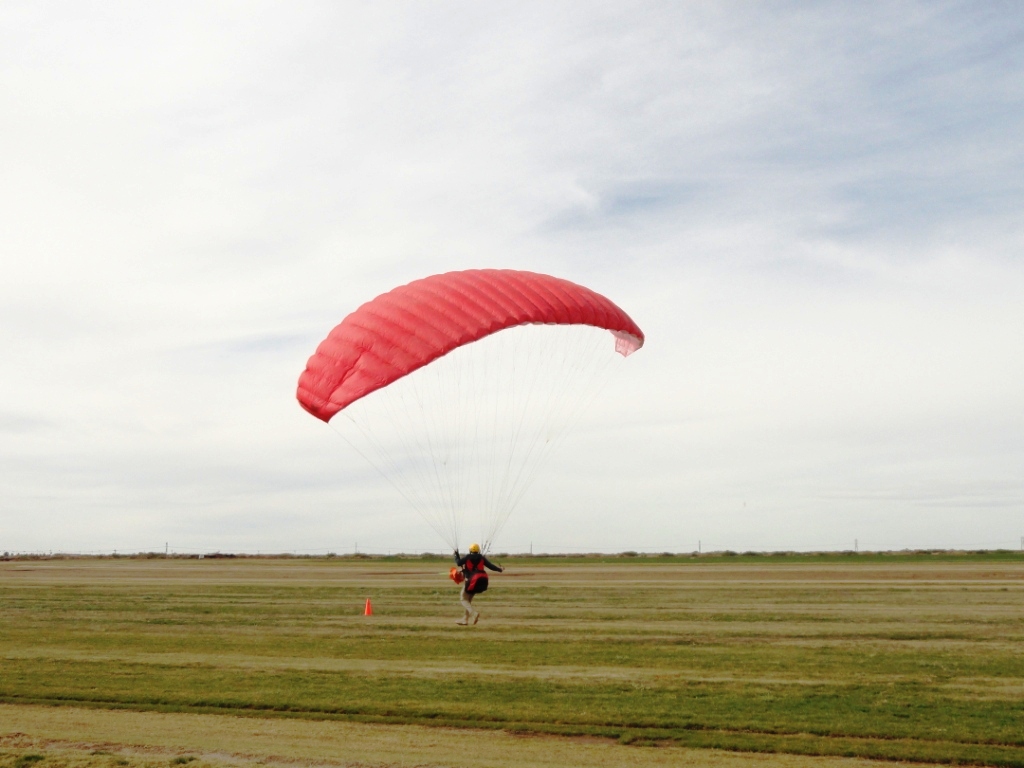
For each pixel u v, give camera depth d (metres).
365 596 34.47
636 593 34.53
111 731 12.17
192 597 34.34
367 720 12.73
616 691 14.74
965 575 44.88
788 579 42.88
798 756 10.93
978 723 12.45
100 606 30.52
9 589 39.12
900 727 12.20
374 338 16.41
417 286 17.62
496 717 12.79
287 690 14.83
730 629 22.89
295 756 10.90
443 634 22.38
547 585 39.88
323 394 16.06
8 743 11.55
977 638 21.00
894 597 31.47
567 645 20.25
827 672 16.58
